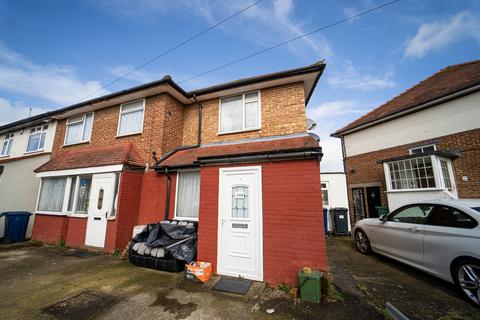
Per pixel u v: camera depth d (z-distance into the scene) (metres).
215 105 7.50
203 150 6.61
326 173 11.48
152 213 6.39
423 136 7.40
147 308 3.01
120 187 6.12
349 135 10.41
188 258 4.39
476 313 2.88
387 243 4.95
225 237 4.32
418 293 3.48
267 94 6.76
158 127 7.02
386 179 7.55
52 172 7.47
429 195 6.25
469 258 3.21
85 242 6.30
